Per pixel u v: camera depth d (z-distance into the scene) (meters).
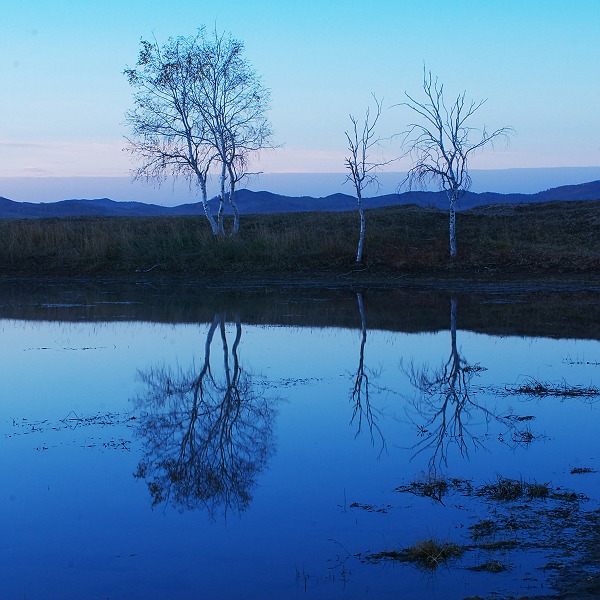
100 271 34.34
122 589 6.80
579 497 8.54
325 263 33.38
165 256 34.66
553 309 23.81
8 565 7.27
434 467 9.72
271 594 6.64
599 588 6.38
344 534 7.80
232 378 14.89
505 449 10.37
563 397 13.06
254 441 10.96
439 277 31.23
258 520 8.23
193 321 22.14
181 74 34.56
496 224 41.97
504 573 6.78
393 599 6.46
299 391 13.82
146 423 12.00
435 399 13.09
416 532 7.79
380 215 44.94
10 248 36.16
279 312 23.80
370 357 16.73
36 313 23.86
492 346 17.86
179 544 7.68
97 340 19.12
